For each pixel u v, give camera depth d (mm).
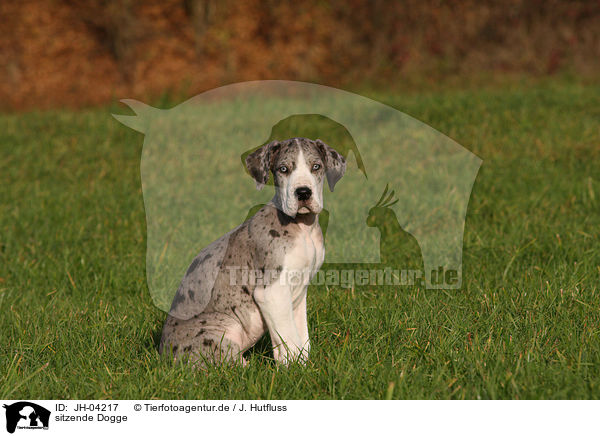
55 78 27750
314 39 27859
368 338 5938
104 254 9344
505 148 14305
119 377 5227
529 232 9406
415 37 26734
